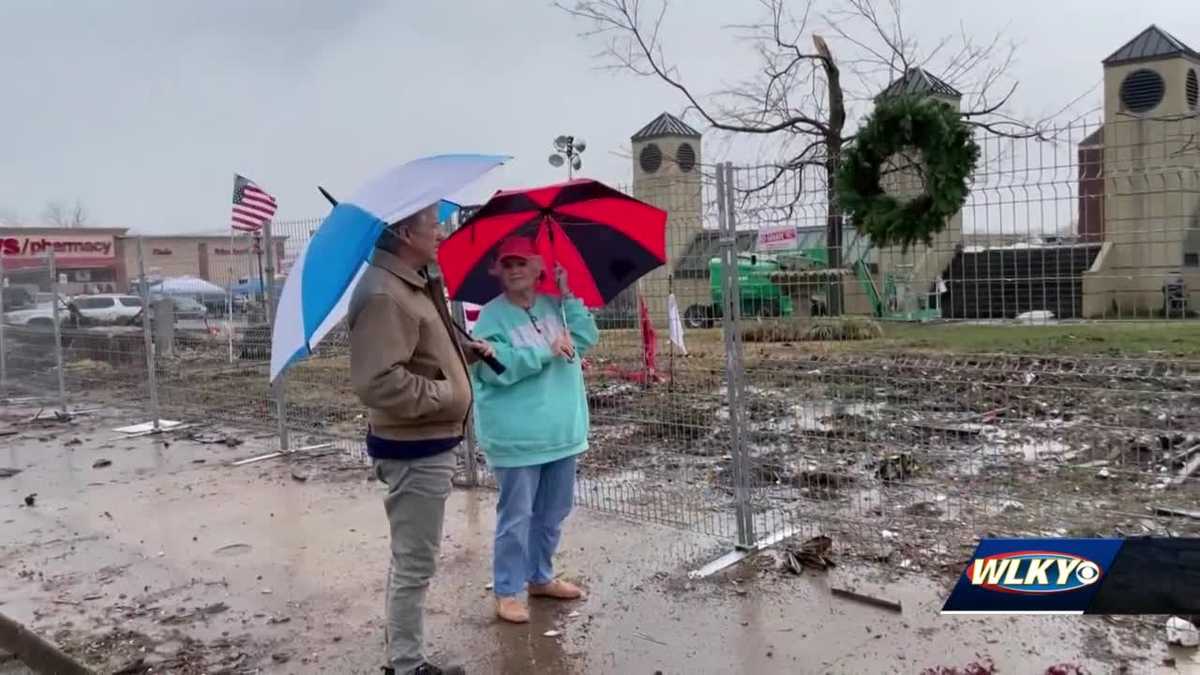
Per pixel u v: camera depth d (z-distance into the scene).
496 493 6.67
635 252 4.62
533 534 4.61
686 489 6.34
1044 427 6.65
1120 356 4.94
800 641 4.00
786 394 7.08
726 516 5.78
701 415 7.17
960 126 4.27
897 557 4.88
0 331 13.00
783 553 5.07
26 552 5.95
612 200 4.34
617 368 6.10
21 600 5.10
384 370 3.46
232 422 9.78
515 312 4.36
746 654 3.93
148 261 14.59
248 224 15.69
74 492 7.49
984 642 3.85
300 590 5.08
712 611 4.39
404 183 3.48
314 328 3.17
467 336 4.17
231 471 7.96
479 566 5.22
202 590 5.15
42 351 12.01
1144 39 17.86
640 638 4.16
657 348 5.77
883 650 3.85
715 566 4.94
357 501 6.78
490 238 4.41
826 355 4.96
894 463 6.28
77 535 6.29
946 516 5.41
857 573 4.70
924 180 4.37
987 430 6.82
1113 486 5.57
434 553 3.81
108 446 9.37
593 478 6.70
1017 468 5.96
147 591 5.18
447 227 5.10
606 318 6.03
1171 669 3.52
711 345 5.37
